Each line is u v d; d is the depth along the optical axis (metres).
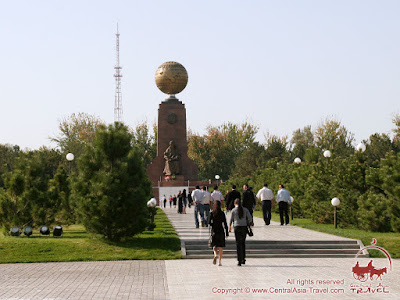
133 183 25.02
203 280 16.83
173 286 15.90
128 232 24.38
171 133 77.56
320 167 36.88
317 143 97.75
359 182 31.03
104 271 19.11
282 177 45.81
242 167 95.06
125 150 25.16
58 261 21.84
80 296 14.64
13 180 28.22
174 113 77.75
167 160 76.50
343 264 20.28
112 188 24.08
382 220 27.44
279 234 27.11
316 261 21.20
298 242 23.94
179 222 37.62
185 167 77.25
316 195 34.81
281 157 92.06
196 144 111.81
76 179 25.08
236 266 19.86
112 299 14.16
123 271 19.03
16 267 20.44
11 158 97.81
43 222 28.58
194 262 21.22
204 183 77.12
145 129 110.12
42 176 29.39
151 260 21.92
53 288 15.92
